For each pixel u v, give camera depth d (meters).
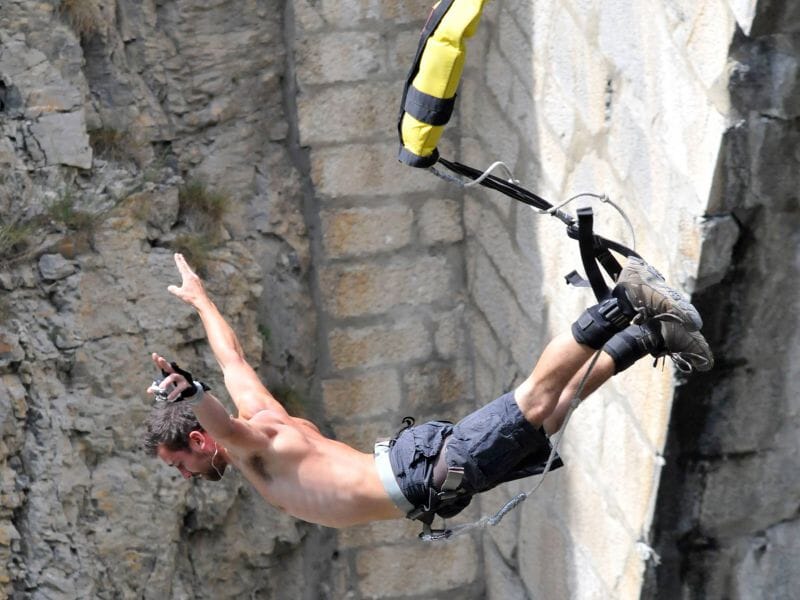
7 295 27.44
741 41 20.78
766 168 21.52
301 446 20.22
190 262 29.50
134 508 28.44
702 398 23.47
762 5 20.19
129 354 28.38
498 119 29.28
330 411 31.95
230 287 29.88
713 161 21.39
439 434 19.81
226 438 19.44
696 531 24.88
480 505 32.53
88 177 28.83
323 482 20.08
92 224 28.28
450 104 18.66
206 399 18.77
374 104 30.70
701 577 25.33
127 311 28.41
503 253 29.88
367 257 31.42
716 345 23.00
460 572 33.06
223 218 30.64
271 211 31.02
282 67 30.92
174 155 30.52
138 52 30.09
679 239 22.55
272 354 31.08
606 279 25.89
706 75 21.47
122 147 29.64
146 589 28.67
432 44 18.42
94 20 29.17
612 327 18.59
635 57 23.55
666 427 23.66
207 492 29.53
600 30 24.59
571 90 25.97
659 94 22.84
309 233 31.34
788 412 23.92
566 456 28.08
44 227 27.91
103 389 28.12
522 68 27.91
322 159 30.81
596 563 27.17
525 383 19.34
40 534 27.48
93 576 28.02
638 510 25.02
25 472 27.41
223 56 30.61
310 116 30.53
